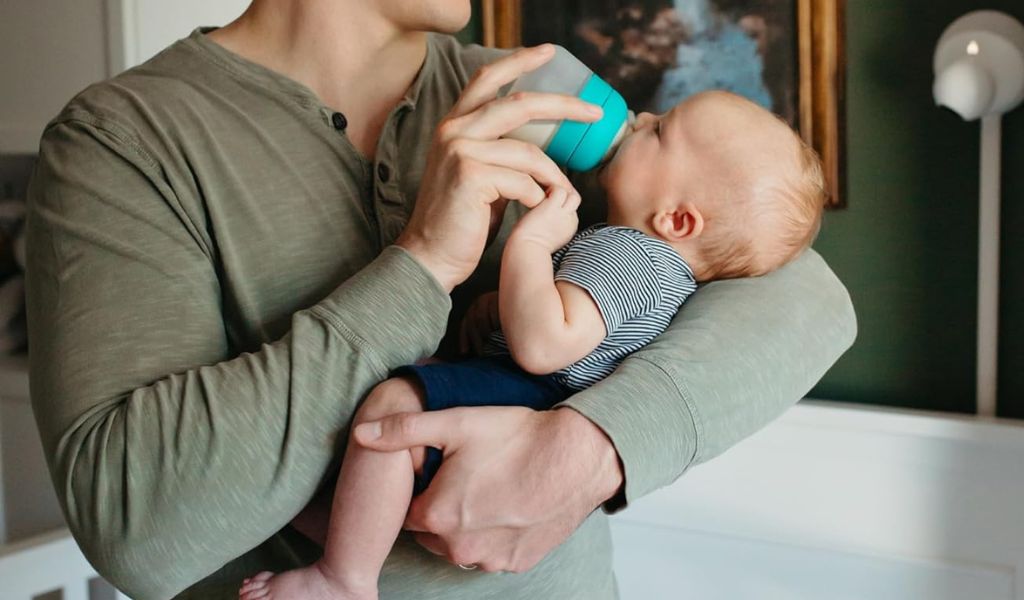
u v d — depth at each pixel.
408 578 0.96
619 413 0.84
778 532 1.98
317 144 1.00
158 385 0.84
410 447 0.83
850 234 1.89
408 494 0.86
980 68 1.64
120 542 0.81
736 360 0.94
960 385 1.83
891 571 1.88
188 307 0.89
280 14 1.02
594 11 2.05
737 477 2.00
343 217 0.99
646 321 1.00
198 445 0.81
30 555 1.57
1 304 2.21
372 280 0.86
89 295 0.87
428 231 0.87
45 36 1.89
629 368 0.90
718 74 1.95
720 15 1.94
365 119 1.05
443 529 0.83
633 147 1.11
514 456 0.82
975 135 1.77
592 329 0.96
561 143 0.97
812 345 1.01
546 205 0.95
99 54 1.84
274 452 0.81
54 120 0.96
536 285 0.94
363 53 1.03
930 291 1.84
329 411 0.83
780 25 1.89
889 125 1.84
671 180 1.08
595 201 1.17
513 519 0.81
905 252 1.85
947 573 1.83
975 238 1.79
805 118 1.88
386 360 0.85
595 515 1.15
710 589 2.06
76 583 1.65
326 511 0.94
